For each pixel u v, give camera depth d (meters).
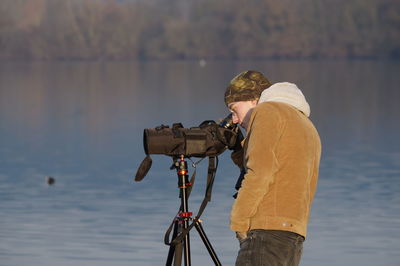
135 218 16.58
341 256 13.52
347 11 193.38
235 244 14.10
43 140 34.69
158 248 14.13
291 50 193.50
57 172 24.25
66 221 16.38
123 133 37.12
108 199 18.92
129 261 13.34
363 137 33.94
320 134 35.69
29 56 198.50
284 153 6.91
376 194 19.16
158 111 49.72
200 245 14.09
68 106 56.62
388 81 88.50
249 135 6.98
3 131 39.19
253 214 6.83
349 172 23.05
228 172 22.38
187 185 7.27
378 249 13.95
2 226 15.89
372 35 192.88
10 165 26.09
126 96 66.06
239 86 7.21
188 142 7.12
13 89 79.38
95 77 108.00
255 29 196.25
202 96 63.78
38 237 14.91
